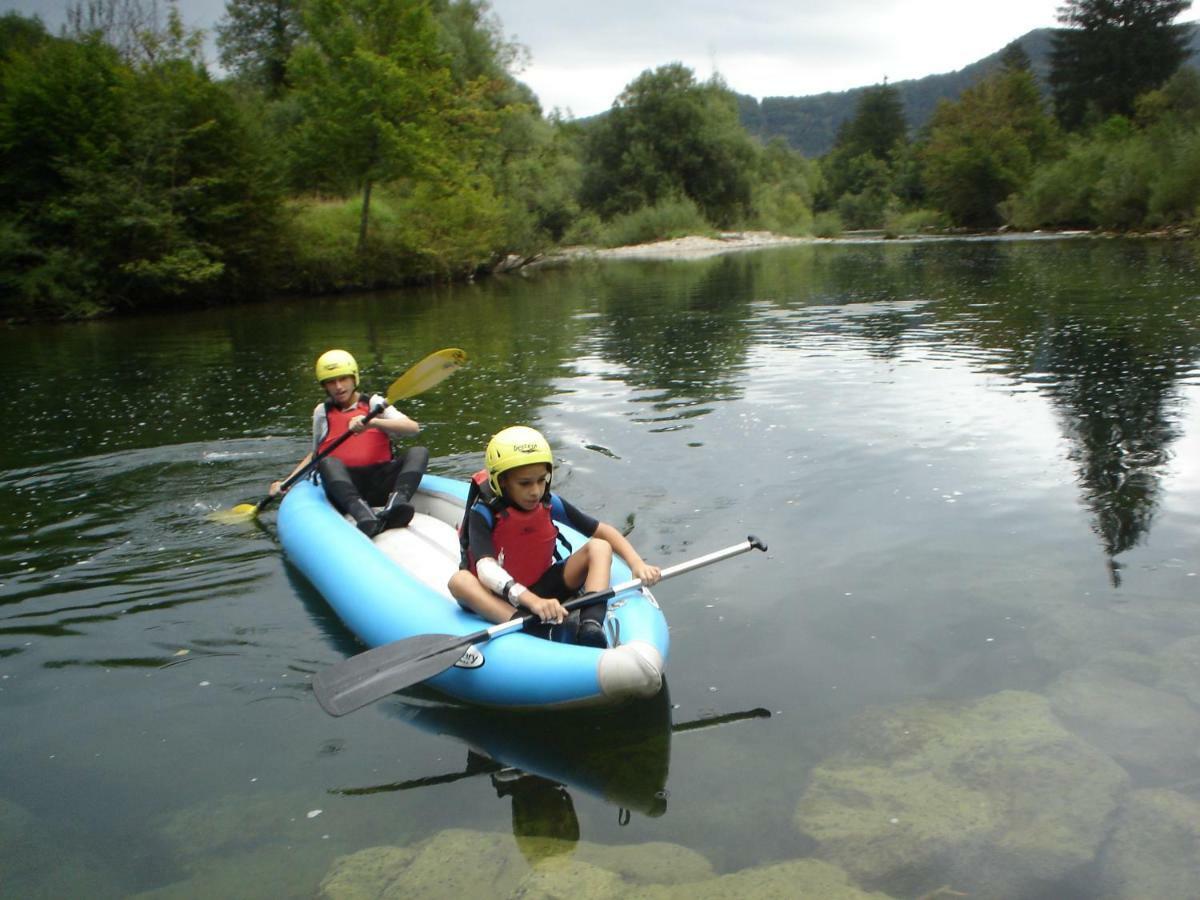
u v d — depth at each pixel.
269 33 35.69
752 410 7.54
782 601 4.04
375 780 2.93
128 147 18.89
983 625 3.72
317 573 4.37
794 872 2.41
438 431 7.36
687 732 3.11
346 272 22.89
